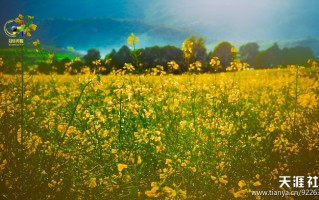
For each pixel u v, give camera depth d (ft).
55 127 16.52
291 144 19.27
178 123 18.81
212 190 14.44
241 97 27.35
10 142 13.71
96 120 16.15
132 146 15.48
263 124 22.79
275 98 36.73
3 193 12.34
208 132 18.02
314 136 20.06
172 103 20.40
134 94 20.22
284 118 25.26
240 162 17.21
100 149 14.56
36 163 13.56
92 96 19.03
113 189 13.05
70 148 15.08
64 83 38.50
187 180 14.75
